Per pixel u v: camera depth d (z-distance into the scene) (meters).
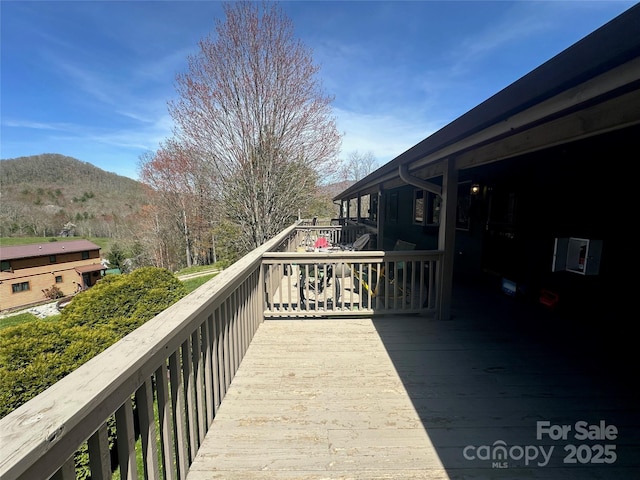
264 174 12.44
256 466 1.67
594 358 2.85
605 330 3.44
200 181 14.70
